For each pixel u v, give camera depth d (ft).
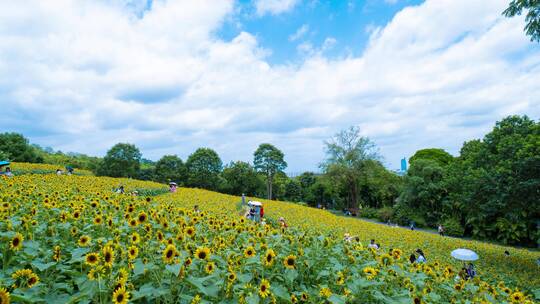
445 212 107.96
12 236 9.32
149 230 12.79
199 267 10.14
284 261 10.77
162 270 8.94
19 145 135.13
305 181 208.03
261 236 14.96
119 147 147.74
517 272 42.29
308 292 10.44
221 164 173.99
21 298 6.47
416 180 113.91
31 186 27.40
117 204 19.07
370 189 174.09
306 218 64.95
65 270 8.38
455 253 31.01
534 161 41.98
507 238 79.51
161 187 97.19
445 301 13.85
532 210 47.01
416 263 16.30
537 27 35.83
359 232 58.70
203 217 19.74
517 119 54.08
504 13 37.45
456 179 57.82
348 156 157.07
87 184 56.29
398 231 73.31
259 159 195.00
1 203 14.85
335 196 183.93
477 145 58.34
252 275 10.06
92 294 7.05
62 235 12.16
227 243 14.47
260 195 182.09
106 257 7.49
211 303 8.02
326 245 14.11
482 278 34.94
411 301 10.07
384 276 12.66
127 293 6.95
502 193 46.14
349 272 12.46
